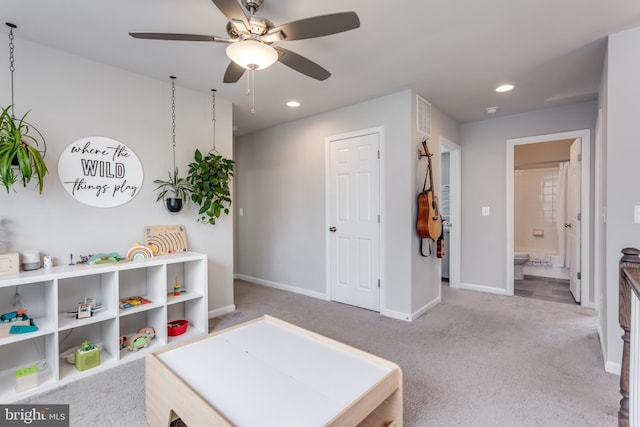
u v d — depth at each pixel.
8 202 2.11
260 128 4.60
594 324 3.06
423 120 3.38
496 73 2.77
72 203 2.38
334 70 2.70
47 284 2.11
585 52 2.39
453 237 4.46
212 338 1.84
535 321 3.14
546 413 1.75
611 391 1.95
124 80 2.66
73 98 2.39
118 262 2.40
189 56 2.44
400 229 3.23
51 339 2.05
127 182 2.68
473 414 1.74
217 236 3.33
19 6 1.82
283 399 1.26
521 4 1.83
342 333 2.86
